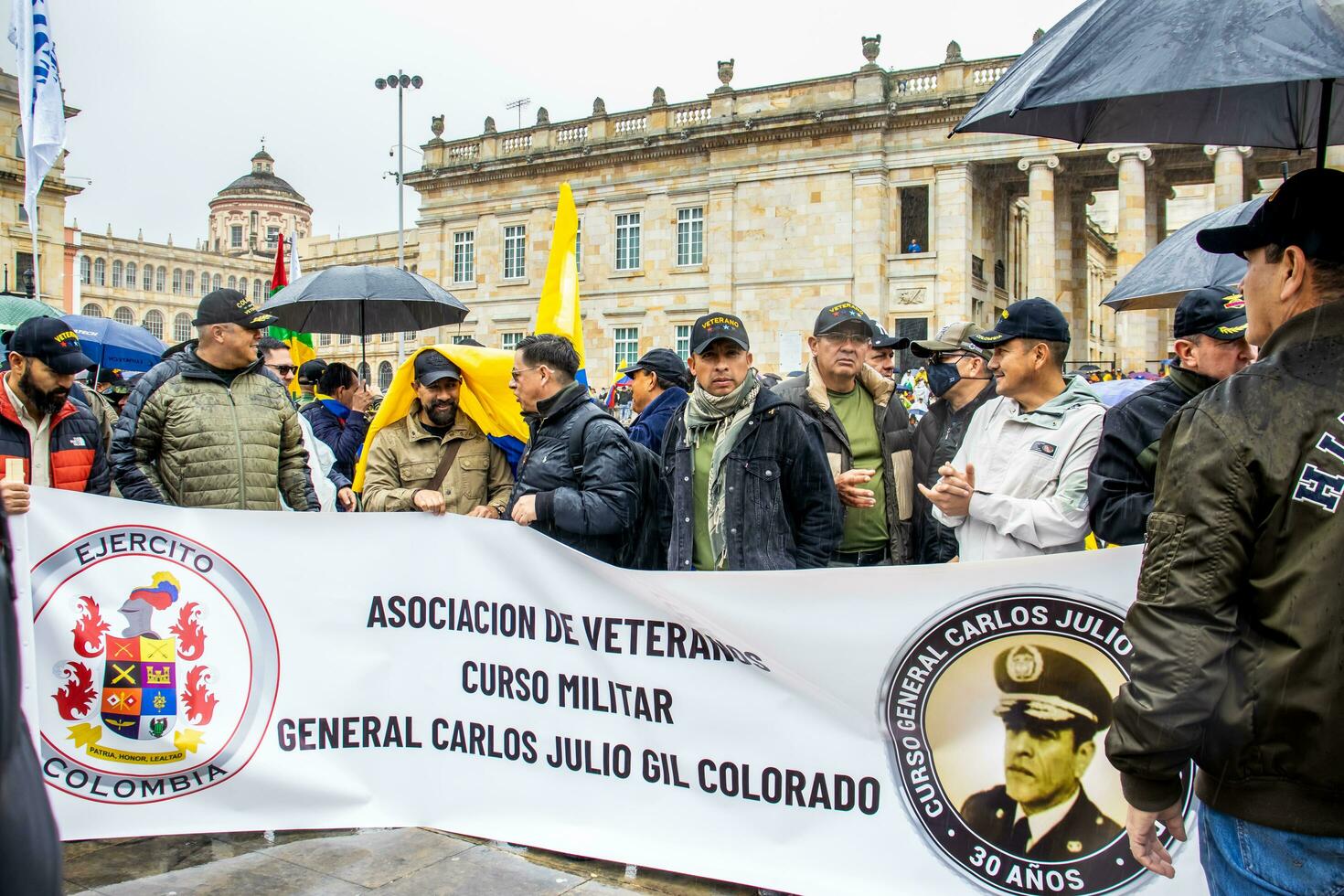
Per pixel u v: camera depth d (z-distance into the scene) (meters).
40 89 6.55
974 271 36.56
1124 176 33.31
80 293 88.31
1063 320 3.82
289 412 5.35
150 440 4.95
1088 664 3.18
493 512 4.94
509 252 45.09
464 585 4.21
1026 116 3.55
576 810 3.96
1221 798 1.98
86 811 4.15
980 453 3.99
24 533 4.06
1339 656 1.80
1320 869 1.86
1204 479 1.94
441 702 4.25
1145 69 2.46
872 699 3.45
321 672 4.30
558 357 4.46
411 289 7.86
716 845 3.68
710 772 3.71
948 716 3.35
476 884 3.72
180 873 3.84
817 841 3.53
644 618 3.83
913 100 35.59
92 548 4.20
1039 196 33.97
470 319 45.66
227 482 4.95
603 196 42.28
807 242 37.56
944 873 3.35
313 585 4.32
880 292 36.28
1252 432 1.91
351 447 7.52
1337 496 1.82
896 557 5.05
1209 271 5.04
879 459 5.10
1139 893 3.11
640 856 3.76
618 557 4.57
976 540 3.75
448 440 5.21
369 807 4.28
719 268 39.19
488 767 4.16
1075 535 3.54
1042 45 2.90
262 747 4.27
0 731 1.15
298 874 3.82
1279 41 2.30
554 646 4.02
